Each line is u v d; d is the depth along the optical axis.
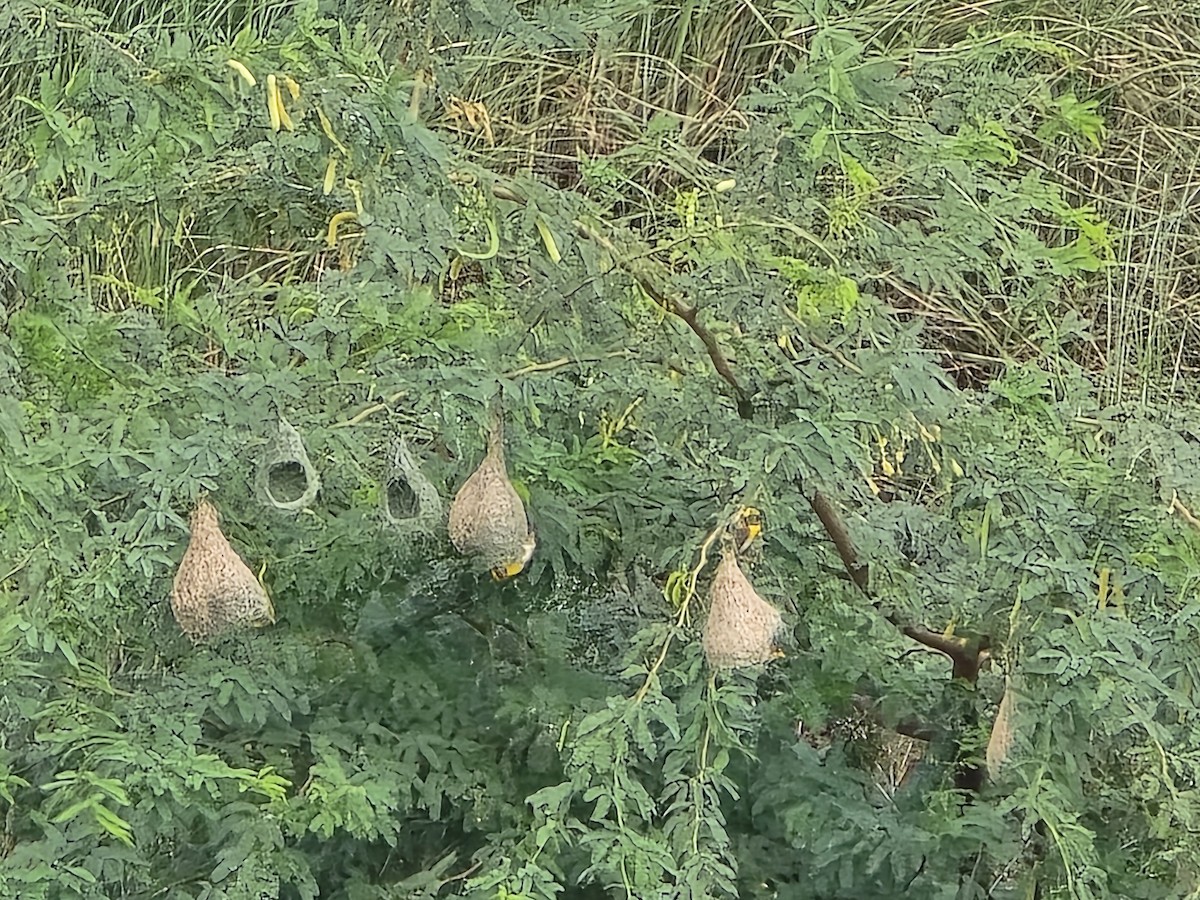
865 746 2.02
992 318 3.28
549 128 3.54
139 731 1.58
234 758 1.70
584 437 1.83
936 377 1.50
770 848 1.81
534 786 1.75
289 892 1.79
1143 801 1.62
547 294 1.52
